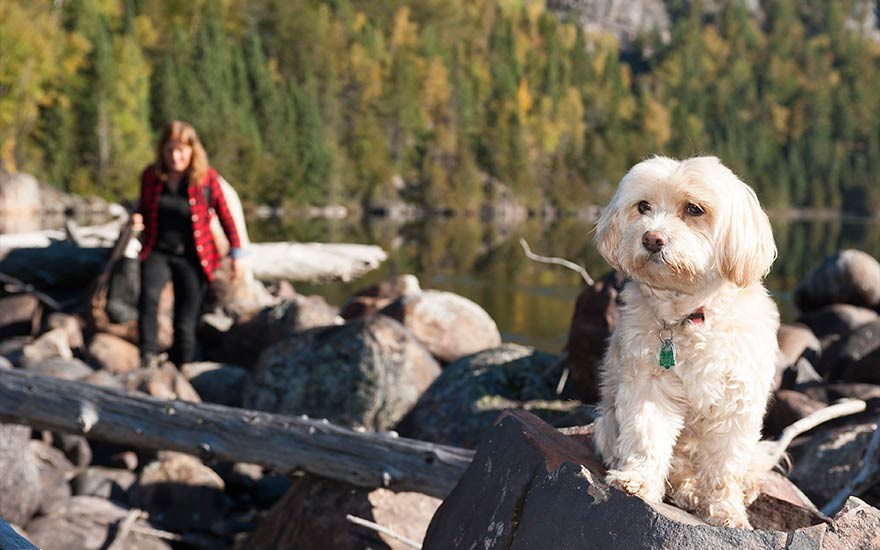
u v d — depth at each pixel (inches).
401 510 193.2
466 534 118.4
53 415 212.1
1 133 1974.7
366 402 275.4
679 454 124.3
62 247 446.6
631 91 6840.6
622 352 120.3
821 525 90.5
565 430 151.6
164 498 219.9
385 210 3016.7
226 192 408.5
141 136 2218.3
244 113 2728.8
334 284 657.6
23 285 414.9
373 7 5255.9
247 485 248.4
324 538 191.2
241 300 403.2
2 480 200.4
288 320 363.9
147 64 2596.0
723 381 114.7
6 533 104.0
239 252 315.9
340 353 285.4
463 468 188.9
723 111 6501.0
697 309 116.0
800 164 5442.9
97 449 249.6
